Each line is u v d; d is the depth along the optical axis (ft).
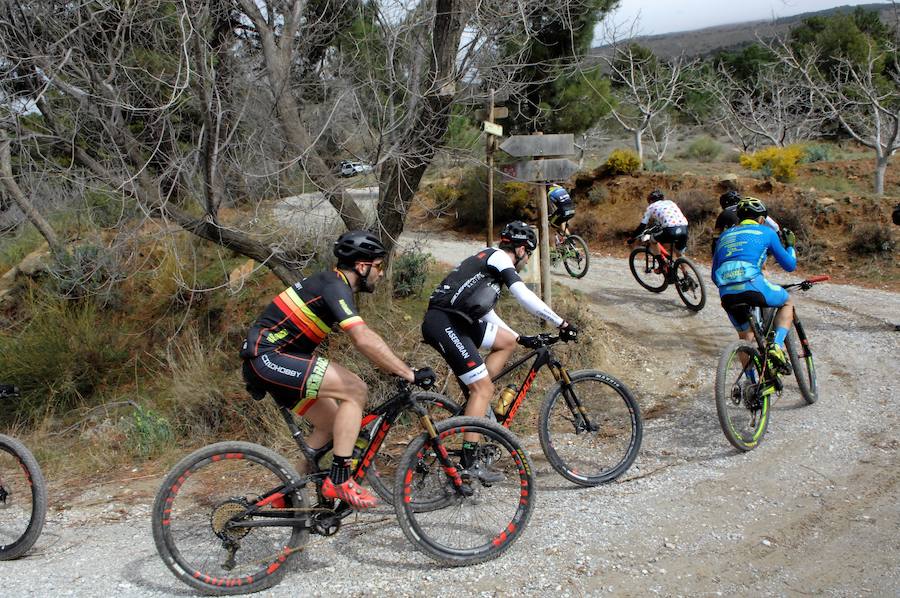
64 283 28.68
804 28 109.09
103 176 21.72
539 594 11.53
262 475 15.71
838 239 42.06
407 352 24.18
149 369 27.12
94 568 13.34
